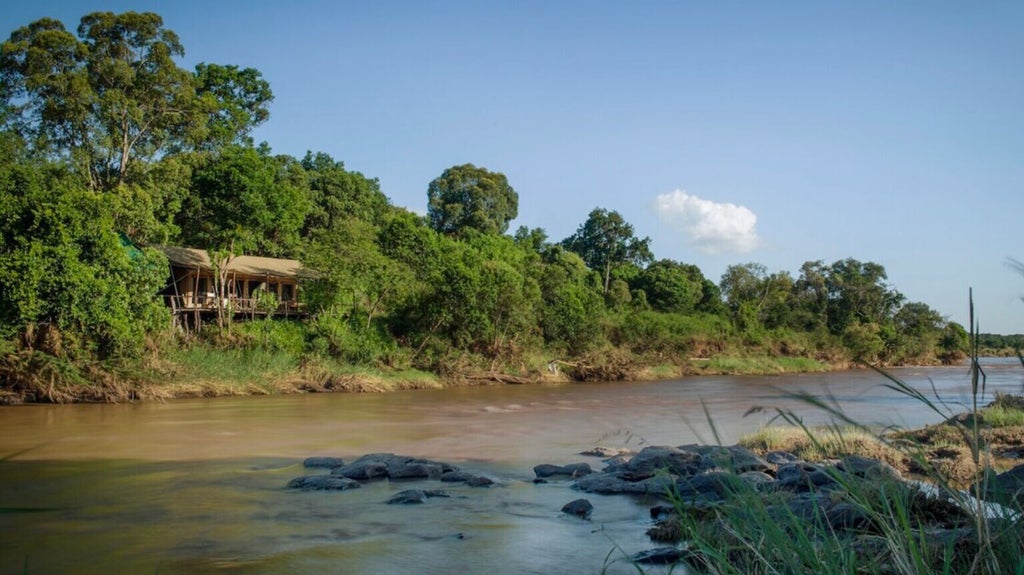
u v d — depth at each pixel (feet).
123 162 153.48
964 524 21.12
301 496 40.37
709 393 128.98
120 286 106.11
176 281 141.28
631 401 111.34
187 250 148.25
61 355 99.25
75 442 62.28
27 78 144.05
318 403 104.12
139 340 107.45
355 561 27.94
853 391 134.21
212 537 31.45
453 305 157.99
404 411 93.66
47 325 100.58
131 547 29.86
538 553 28.76
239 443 62.69
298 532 32.37
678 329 227.61
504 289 166.09
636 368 180.04
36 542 30.60
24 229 101.96
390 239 179.83
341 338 139.64
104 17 154.51
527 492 41.88
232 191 136.15
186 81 162.91
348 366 134.62
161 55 157.69
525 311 169.17
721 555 17.97
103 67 150.82
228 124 193.26
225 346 126.31
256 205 135.64
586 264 328.70
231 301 140.05
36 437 65.31
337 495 40.70
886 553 17.34
